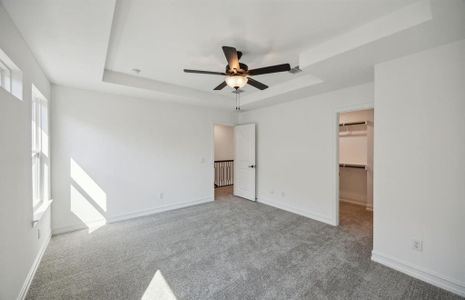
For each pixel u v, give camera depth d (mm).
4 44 1496
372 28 1881
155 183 4156
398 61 2189
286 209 4348
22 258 1806
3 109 1465
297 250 2643
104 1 1425
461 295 1827
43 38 1874
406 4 1667
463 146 1831
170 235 3104
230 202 4957
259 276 2119
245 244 2812
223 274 2154
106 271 2201
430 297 1820
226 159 7641
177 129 4461
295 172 4176
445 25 1631
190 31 2043
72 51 2117
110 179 3631
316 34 2092
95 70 2602
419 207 2066
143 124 3998
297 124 4137
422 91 2037
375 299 1801
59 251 2607
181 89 3877
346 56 2172
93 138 3461
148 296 1841
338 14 1787
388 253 2277
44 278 2068
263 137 4922
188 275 2139
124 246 2758
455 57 1864
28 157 1973
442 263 1938
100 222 3527
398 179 2195
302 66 2463
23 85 1860
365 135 4789
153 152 4125
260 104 4562
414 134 2088
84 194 3377
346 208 4488
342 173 5168
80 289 1921
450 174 1896
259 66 2844
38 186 2707
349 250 2639
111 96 3639
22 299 1771
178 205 4484
